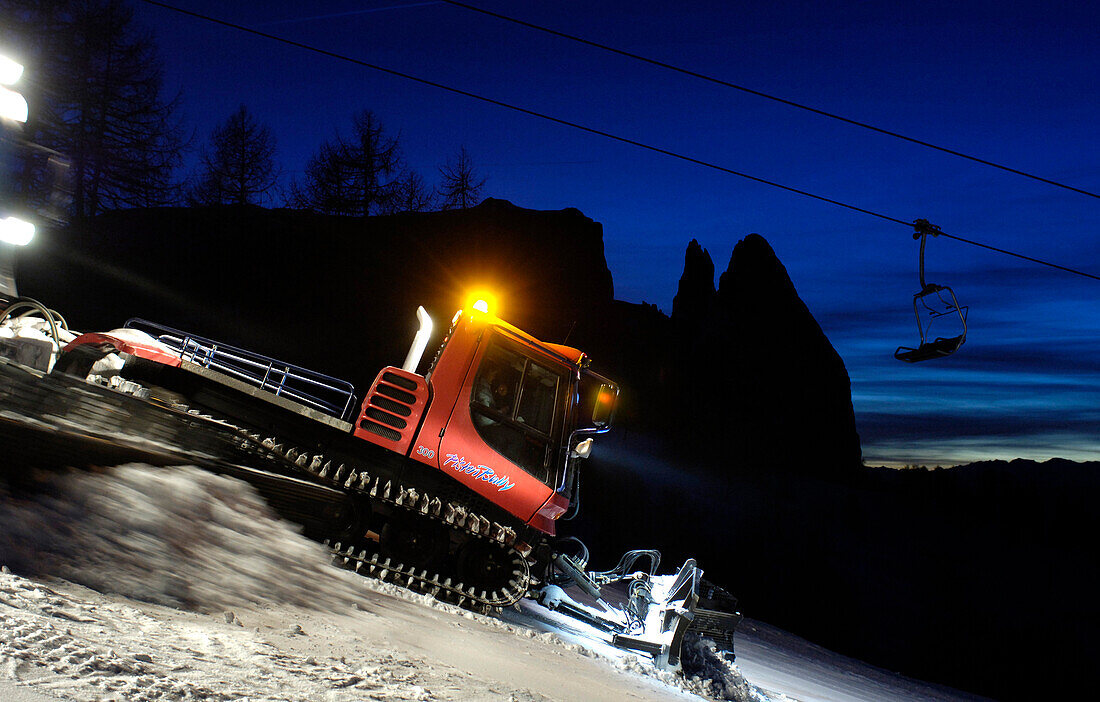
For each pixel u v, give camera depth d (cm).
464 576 727
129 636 288
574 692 460
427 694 327
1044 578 7062
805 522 6303
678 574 789
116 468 419
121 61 4834
